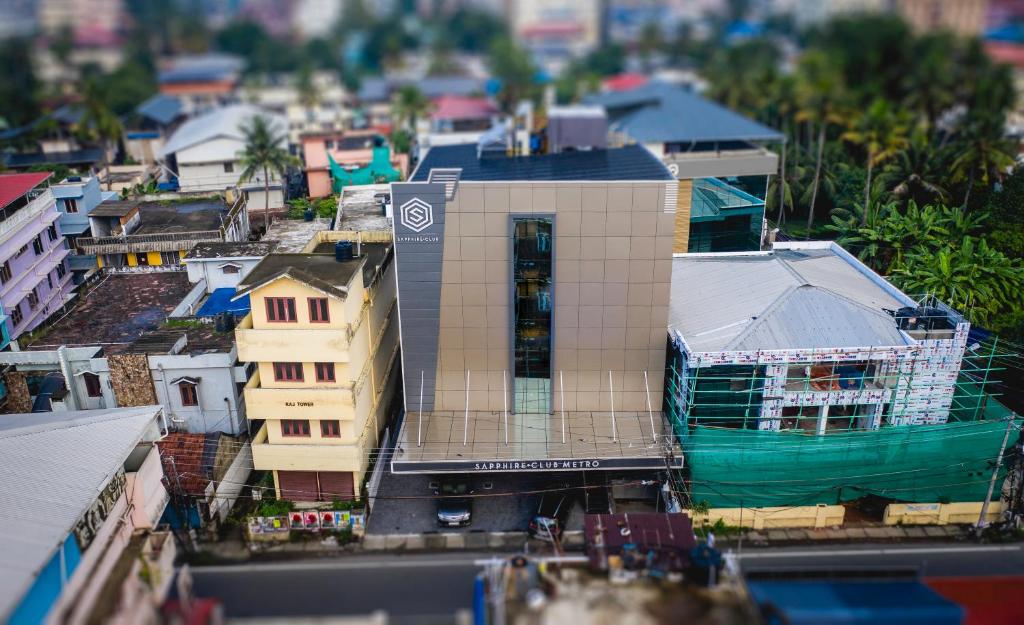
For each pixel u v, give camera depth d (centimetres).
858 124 9550
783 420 5456
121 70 19625
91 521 4356
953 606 3144
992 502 5166
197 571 4797
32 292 7150
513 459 5112
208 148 10525
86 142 12188
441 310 5412
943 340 5106
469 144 7294
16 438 4688
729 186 7875
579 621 3256
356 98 17612
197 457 5362
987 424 5166
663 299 5331
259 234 9094
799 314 5403
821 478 5156
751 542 5016
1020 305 6569
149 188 10231
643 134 9850
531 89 16888
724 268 6297
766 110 12462
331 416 5031
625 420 5553
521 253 5241
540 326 5441
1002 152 7781
